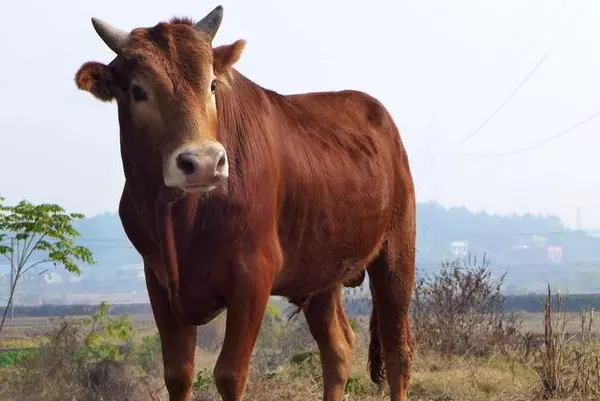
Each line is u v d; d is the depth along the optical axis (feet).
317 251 24.85
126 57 20.68
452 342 43.45
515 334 46.06
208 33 21.47
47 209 41.75
